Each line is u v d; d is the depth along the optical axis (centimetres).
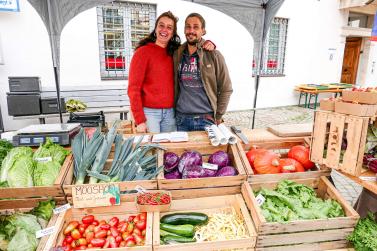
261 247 153
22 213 159
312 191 182
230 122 722
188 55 277
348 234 158
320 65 974
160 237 160
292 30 879
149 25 685
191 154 189
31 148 190
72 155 188
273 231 150
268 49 881
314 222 151
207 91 279
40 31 570
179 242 156
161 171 179
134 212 172
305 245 156
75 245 151
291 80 934
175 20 271
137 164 182
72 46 604
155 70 278
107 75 675
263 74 882
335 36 970
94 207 168
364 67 1109
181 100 286
